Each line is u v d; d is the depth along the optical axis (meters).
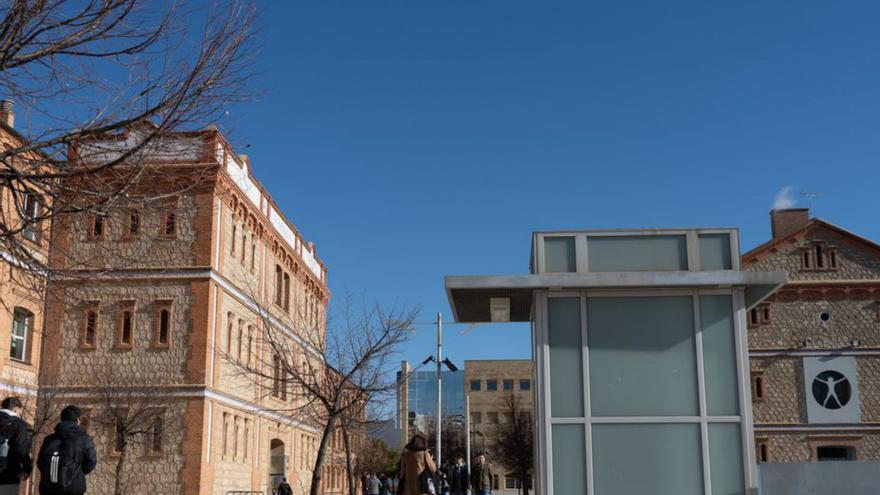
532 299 15.25
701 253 14.49
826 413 44.72
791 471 16.00
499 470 104.25
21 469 11.48
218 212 34.94
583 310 14.34
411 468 14.96
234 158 36.97
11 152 11.38
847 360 45.31
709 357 14.09
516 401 96.50
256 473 40.00
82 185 12.03
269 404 42.25
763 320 46.06
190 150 13.36
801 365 45.38
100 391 31.33
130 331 33.47
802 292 46.19
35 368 32.28
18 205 12.22
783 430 44.69
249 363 38.47
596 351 14.23
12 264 13.35
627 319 14.32
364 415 35.47
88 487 31.92
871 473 15.84
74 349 33.16
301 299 50.78
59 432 11.34
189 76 11.82
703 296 14.31
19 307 31.50
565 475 13.91
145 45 11.86
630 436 13.95
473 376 113.44
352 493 29.38
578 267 14.51
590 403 14.06
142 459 32.44
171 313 33.59
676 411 13.96
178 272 33.81
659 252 14.55
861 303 45.94
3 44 10.95
